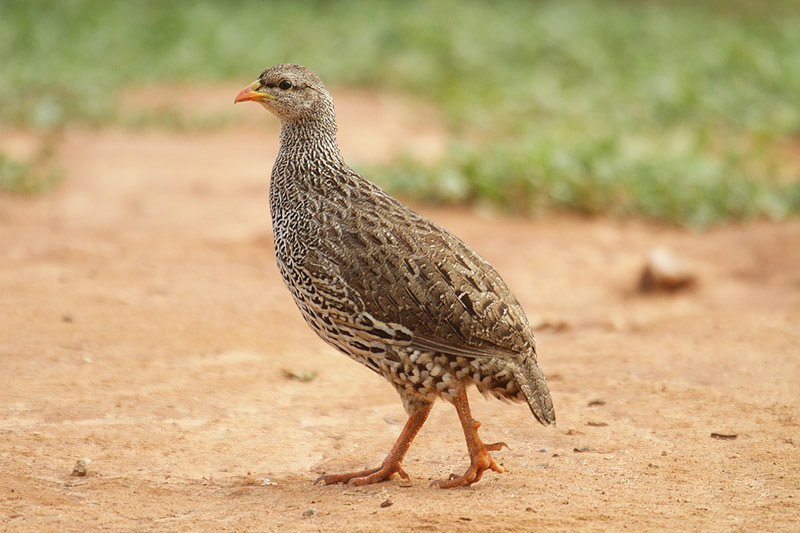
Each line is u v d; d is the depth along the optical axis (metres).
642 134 24.56
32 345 10.79
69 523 6.73
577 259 15.62
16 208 17.50
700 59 31.16
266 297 13.12
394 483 7.59
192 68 34.12
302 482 7.72
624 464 7.92
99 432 8.61
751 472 7.68
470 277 7.39
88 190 19.22
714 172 19.55
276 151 24.11
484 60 33.00
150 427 8.78
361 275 7.39
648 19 39.31
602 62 32.16
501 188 18.33
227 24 38.53
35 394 9.43
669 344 11.46
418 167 19.30
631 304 13.70
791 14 45.66
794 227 16.94
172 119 27.20
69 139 24.45
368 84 32.53
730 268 15.29
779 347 11.14
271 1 43.78
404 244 7.47
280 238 7.96
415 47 35.03
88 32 36.44
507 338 7.31
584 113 26.64
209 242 15.71
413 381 7.46
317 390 9.96
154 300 12.68
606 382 10.05
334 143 8.38
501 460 8.10
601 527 6.52
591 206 18.31
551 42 34.38
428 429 8.93
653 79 28.67
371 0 43.16
